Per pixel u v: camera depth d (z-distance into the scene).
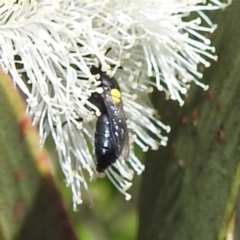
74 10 0.11
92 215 0.15
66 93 0.11
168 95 0.11
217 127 0.11
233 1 0.11
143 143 0.12
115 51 0.11
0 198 0.09
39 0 0.11
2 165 0.09
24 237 0.09
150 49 0.11
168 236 0.11
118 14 0.11
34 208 0.09
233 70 0.11
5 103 0.09
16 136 0.09
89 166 0.11
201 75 0.11
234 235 0.11
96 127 0.11
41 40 0.11
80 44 0.11
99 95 0.11
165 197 0.11
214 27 0.11
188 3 0.11
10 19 0.11
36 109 0.11
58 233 0.09
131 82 0.11
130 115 0.11
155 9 0.11
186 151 0.11
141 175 0.12
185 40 0.11
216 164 0.11
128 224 0.16
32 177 0.09
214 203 0.11
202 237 0.11
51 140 0.12
